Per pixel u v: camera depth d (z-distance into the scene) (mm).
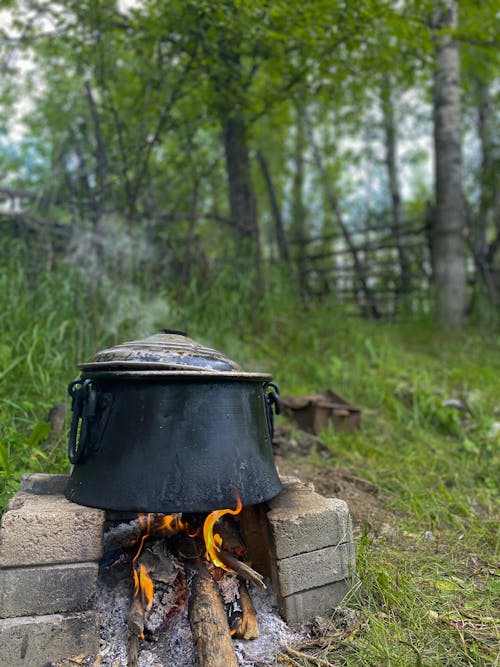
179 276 2555
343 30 2248
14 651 751
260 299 2842
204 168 2680
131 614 788
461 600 953
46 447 1312
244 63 3121
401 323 3564
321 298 3729
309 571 883
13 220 2389
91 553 789
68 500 850
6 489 1054
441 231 3396
